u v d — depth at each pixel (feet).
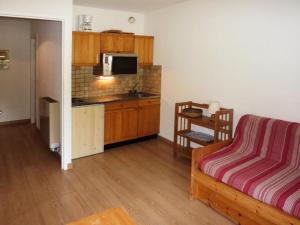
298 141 9.05
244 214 8.29
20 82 20.44
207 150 10.17
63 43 11.52
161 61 16.69
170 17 15.57
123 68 15.71
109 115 14.93
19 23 19.63
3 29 19.15
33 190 10.47
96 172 12.28
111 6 15.55
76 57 14.24
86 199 9.92
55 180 11.36
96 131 14.35
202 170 9.54
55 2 10.98
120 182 11.34
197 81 14.20
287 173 8.53
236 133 10.91
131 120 15.99
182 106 14.89
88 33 14.43
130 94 17.43
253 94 11.43
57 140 13.93
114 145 15.83
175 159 14.10
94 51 14.80
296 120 10.01
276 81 10.52
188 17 14.34
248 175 8.42
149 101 16.62
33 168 12.55
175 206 9.61
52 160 13.60
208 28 13.23
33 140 16.76
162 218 8.87
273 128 9.80
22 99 20.71
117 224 6.14
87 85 16.21
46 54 15.08
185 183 11.39
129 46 16.12
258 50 11.05
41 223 8.43
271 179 8.13
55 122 13.75
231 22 12.05
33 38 18.98
